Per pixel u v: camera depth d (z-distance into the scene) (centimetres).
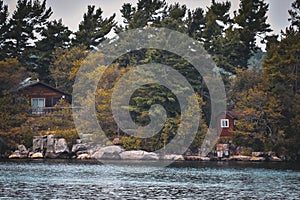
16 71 9394
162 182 5372
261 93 8869
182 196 4434
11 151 8581
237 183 5306
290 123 8819
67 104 9138
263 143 8756
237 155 8800
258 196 4450
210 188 4928
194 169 6875
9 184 5044
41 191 4622
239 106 9031
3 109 8825
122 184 5169
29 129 8662
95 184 5141
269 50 9394
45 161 7869
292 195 4519
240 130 8838
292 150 8669
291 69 9106
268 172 6450
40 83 9481
